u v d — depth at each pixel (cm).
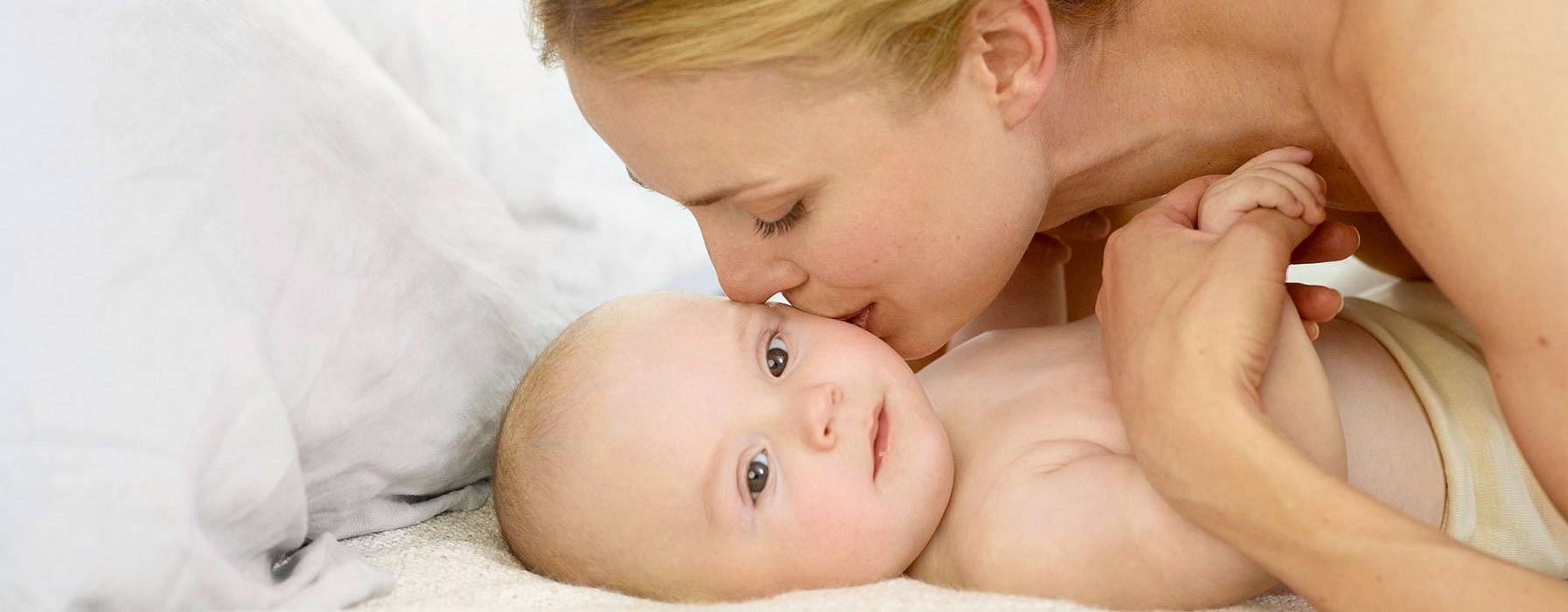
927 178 107
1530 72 84
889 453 121
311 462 119
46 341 97
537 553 127
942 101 104
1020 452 121
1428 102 87
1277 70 111
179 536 97
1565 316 82
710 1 96
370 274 123
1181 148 121
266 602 103
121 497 95
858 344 124
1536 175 82
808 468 119
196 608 99
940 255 112
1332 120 104
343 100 130
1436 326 136
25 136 103
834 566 118
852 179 105
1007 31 106
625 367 127
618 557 122
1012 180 112
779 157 102
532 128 193
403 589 112
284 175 117
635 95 100
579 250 183
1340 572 87
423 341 128
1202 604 103
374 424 123
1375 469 118
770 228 110
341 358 118
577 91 104
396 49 188
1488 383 122
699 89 98
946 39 101
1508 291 85
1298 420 102
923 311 120
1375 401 121
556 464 125
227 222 110
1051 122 116
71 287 99
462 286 136
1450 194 87
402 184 133
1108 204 131
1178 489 97
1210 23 113
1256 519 91
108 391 97
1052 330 142
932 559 123
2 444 94
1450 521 118
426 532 132
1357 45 95
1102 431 121
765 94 99
